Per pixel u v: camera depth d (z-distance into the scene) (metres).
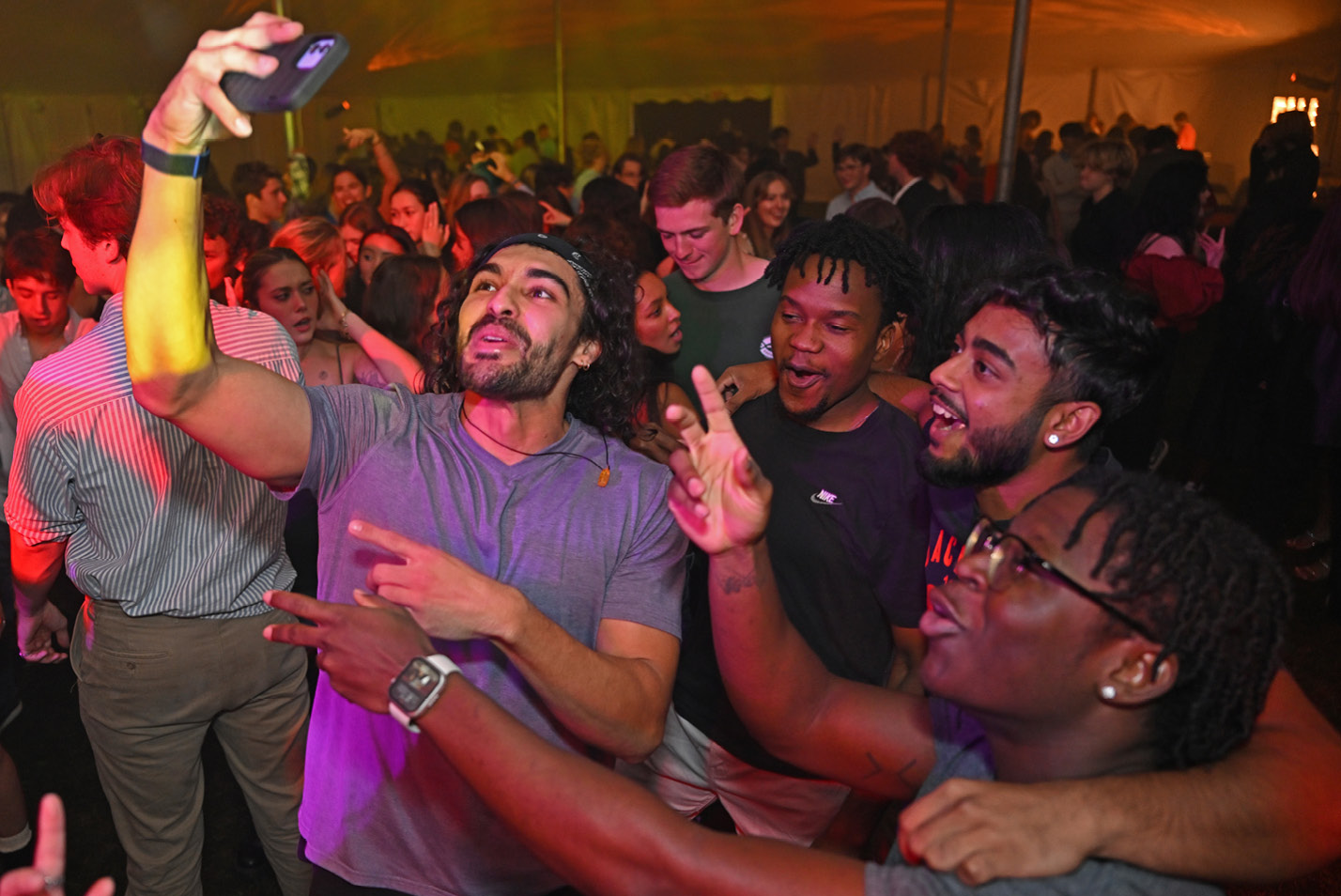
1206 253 4.60
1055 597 0.98
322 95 15.25
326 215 8.48
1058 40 14.95
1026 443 1.62
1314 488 5.66
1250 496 4.57
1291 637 4.19
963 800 0.93
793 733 1.44
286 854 2.45
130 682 2.10
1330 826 0.99
